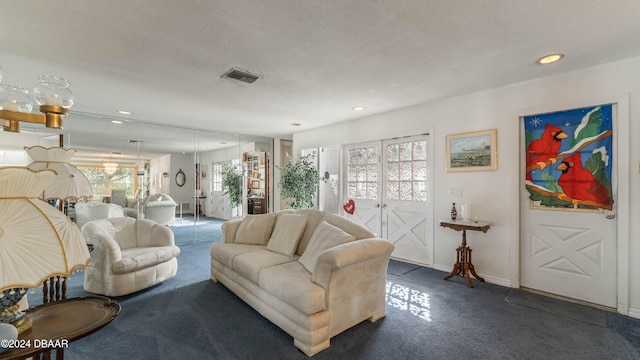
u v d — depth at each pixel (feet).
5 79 9.33
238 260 8.93
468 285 10.43
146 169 17.49
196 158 19.54
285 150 22.82
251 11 5.81
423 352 6.39
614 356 6.23
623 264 8.14
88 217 14.39
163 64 8.39
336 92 11.02
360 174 15.72
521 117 10.19
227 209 20.39
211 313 8.32
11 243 2.50
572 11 5.84
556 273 9.49
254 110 13.65
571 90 9.04
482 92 10.94
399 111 13.66
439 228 12.30
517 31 6.63
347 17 6.05
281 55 7.85
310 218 9.91
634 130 8.04
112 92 10.89
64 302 4.53
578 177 9.05
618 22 6.23
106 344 6.72
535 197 9.87
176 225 18.61
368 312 7.54
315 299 6.23
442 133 12.13
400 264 13.15
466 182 11.42
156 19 6.07
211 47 7.38
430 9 5.77
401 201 13.92
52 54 7.70
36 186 2.78
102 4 5.51
